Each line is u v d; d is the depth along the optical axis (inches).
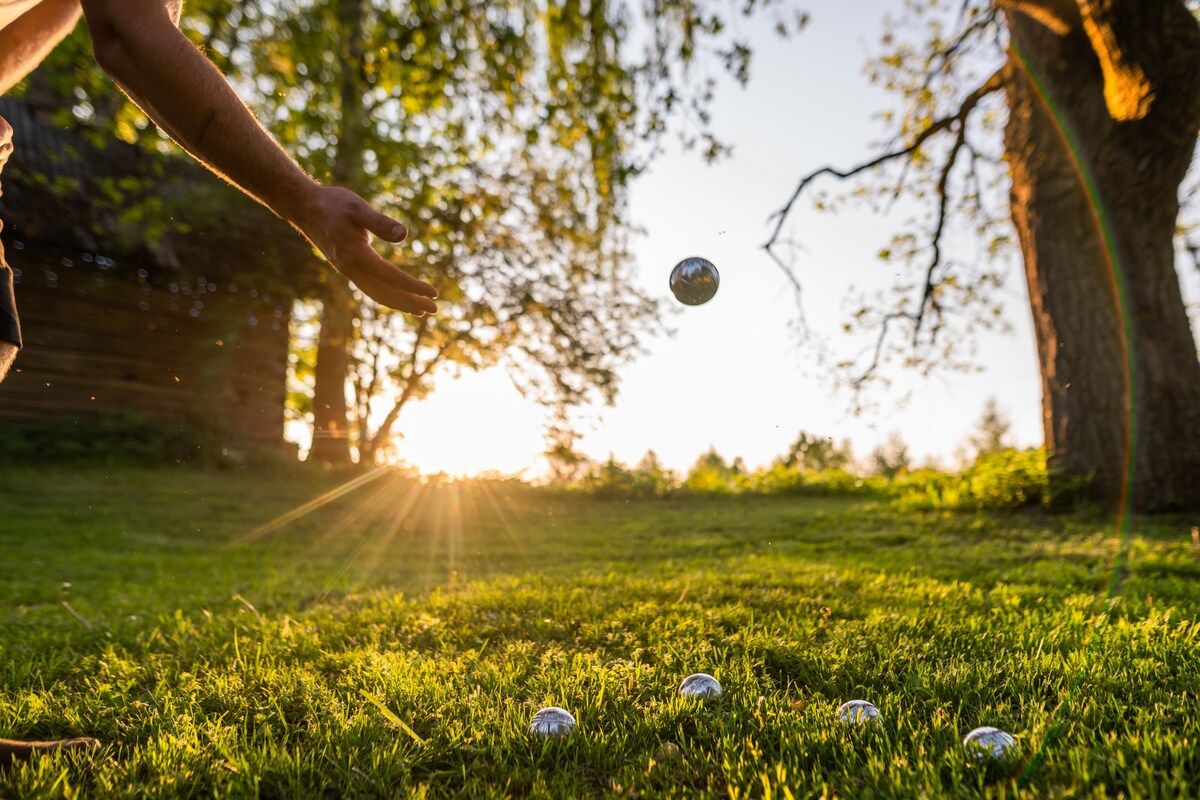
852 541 370.9
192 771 74.9
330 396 724.7
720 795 69.9
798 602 158.6
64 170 603.5
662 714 88.4
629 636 128.0
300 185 72.0
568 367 724.7
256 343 694.5
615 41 482.0
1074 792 63.5
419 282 73.0
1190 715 81.8
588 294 733.9
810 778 71.1
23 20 81.9
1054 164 385.1
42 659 125.1
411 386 749.9
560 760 78.5
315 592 226.7
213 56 519.2
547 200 689.6
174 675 113.5
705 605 157.2
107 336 621.6
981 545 323.0
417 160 655.8
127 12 67.4
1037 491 405.1
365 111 641.6
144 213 595.5
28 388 583.2
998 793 64.2
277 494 540.4
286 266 663.1
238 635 142.9
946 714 86.3
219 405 663.1
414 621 145.5
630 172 439.5
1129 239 363.6
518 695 98.5
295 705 97.1
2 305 74.1
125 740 85.9
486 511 563.2
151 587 245.9
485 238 701.9
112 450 573.9
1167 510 355.9
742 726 85.5
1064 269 385.4
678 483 746.2
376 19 573.6
